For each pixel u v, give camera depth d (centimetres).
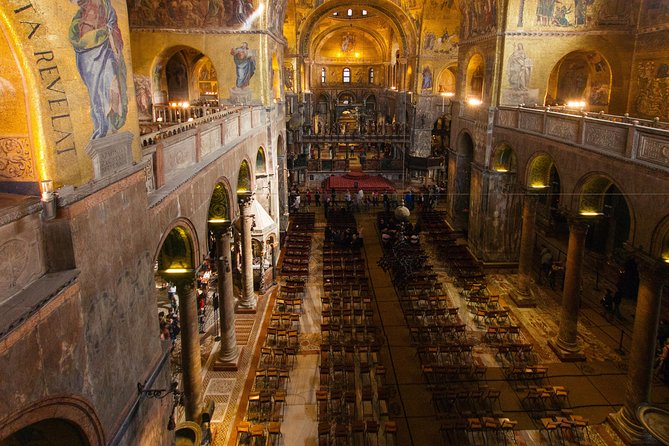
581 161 1591
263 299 2219
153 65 2170
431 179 4322
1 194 594
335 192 3947
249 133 1833
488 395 1462
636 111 2130
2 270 514
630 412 1338
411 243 2748
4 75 560
